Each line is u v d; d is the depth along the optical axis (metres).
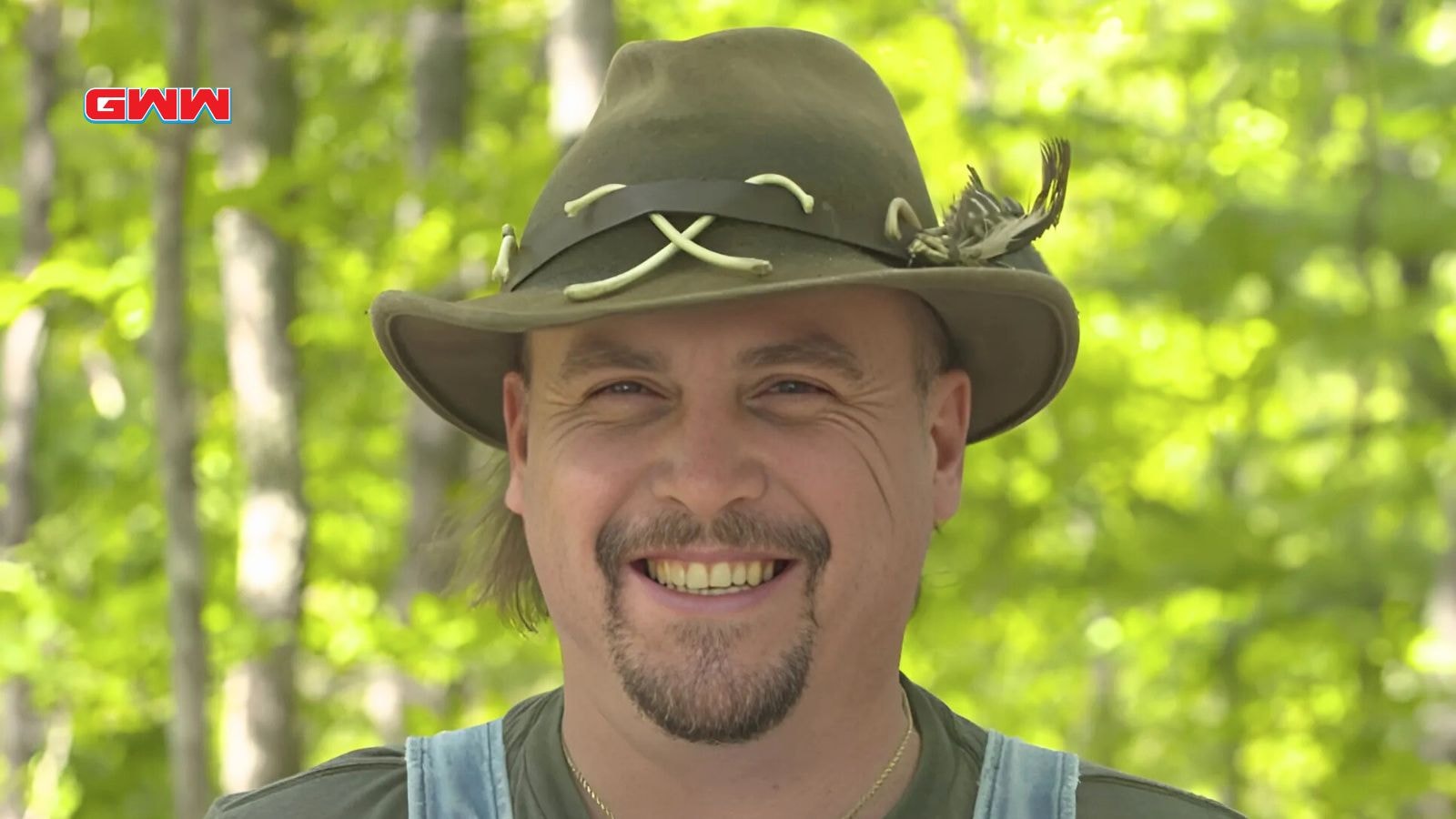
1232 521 8.71
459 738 2.23
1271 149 8.30
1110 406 8.74
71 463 11.34
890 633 2.05
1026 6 8.18
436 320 2.20
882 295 2.02
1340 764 8.27
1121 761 12.61
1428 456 8.50
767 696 1.94
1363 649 8.52
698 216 1.97
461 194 6.16
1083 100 8.21
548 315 1.89
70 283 6.11
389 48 8.50
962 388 2.21
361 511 9.91
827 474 1.95
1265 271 8.26
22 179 7.81
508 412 2.25
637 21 8.02
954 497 2.22
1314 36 7.79
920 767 2.11
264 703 6.71
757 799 2.03
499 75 9.76
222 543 8.44
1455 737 8.51
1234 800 12.44
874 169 2.04
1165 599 8.84
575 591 2.01
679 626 1.94
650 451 1.96
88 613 7.10
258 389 6.95
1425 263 8.64
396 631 6.48
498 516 2.51
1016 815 2.10
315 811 2.19
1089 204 9.27
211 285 9.21
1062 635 9.51
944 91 8.19
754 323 1.94
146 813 10.83
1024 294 2.01
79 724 7.43
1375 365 8.70
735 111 2.01
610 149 2.03
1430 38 8.62
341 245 6.99
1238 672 9.18
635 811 2.06
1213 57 8.42
